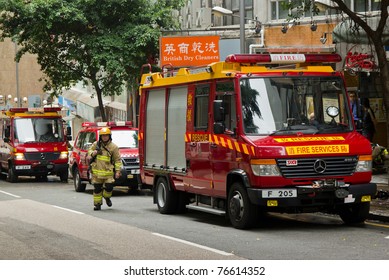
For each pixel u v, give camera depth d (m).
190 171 16.42
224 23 32.59
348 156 13.99
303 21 28.33
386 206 16.55
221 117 14.48
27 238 13.48
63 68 32.38
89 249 12.05
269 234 13.63
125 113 41.47
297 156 13.65
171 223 15.79
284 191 13.62
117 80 32.31
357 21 17.03
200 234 13.82
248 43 30.11
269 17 29.86
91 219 16.53
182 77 16.91
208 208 15.83
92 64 31.00
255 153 13.66
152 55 31.39
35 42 32.53
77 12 30.20
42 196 24.09
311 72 14.62
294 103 14.37
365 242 12.34
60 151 33.44
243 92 14.30
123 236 13.54
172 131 17.47
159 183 18.16
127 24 31.09
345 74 24.91
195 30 30.91
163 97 18.05
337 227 14.53
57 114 34.00
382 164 22.84
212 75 15.34
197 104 16.12
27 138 33.19
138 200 21.97
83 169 25.14
